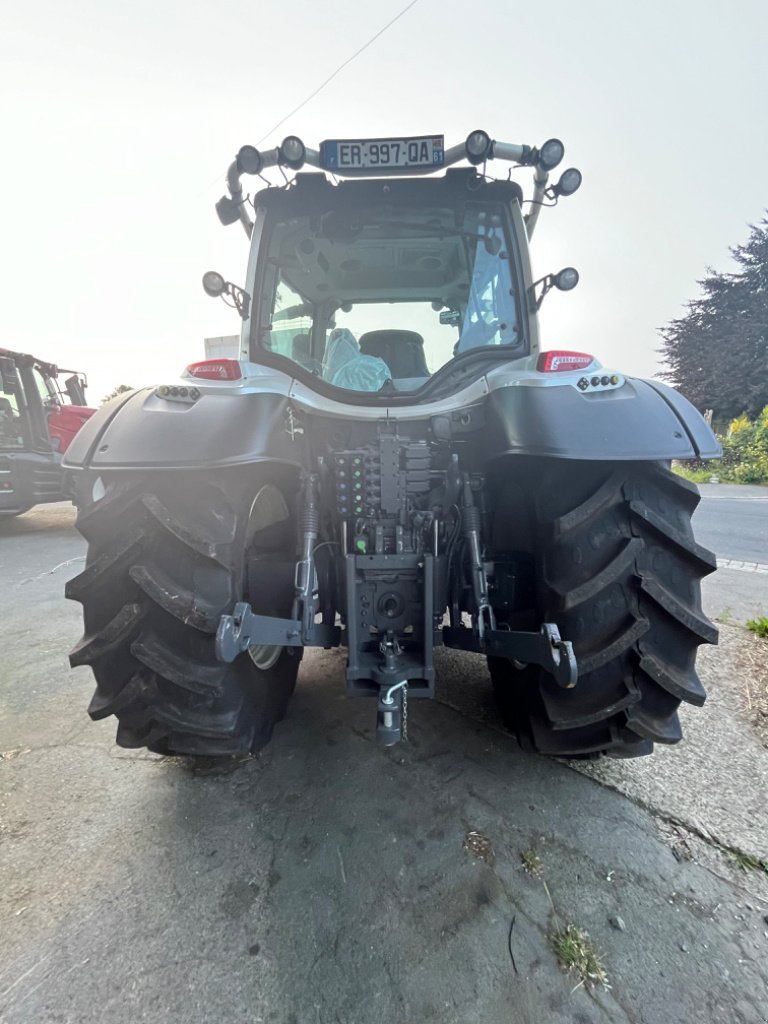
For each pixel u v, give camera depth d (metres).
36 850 1.43
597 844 1.41
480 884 1.29
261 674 1.75
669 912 1.21
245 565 1.49
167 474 1.40
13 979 1.09
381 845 1.42
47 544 5.84
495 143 1.73
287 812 1.56
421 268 2.18
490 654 1.47
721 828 1.47
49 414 7.11
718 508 8.21
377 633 1.63
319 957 1.12
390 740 1.37
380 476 1.60
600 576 1.33
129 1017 1.02
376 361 1.94
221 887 1.30
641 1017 1.00
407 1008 1.02
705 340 28.83
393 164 1.76
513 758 1.79
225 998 1.05
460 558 1.69
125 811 1.58
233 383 1.55
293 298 2.14
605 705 1.39
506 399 1.51
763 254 27.55
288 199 1.87
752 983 1.06
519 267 1.87
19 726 2.08
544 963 1.10
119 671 1.41
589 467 1.43
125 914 1.23
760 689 2.24
